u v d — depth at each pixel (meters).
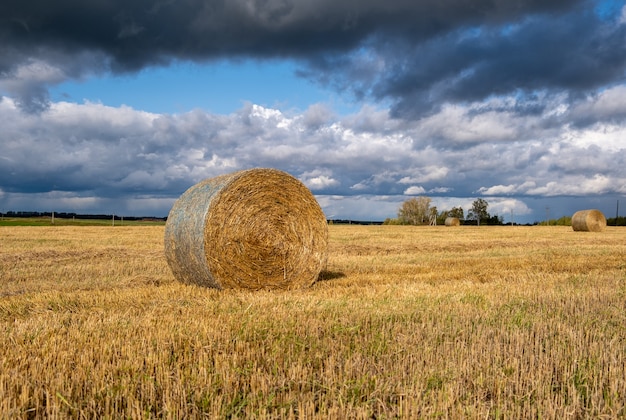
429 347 5.75
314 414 4.06
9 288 10.66
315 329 6.52
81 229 34.62
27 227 36.44
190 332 6.20
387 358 5.43
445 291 9.89
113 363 4.98
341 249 21.77
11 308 8.12
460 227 51.81
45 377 4.69
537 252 20.11
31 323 6.79
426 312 7.60
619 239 28.84
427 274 12.95
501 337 6.31
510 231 40.06
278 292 10.52
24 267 14.06
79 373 4.75
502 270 13.91
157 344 5.65
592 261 16.19
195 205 10.70
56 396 4.26
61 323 6.78
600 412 4.35
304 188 11.48
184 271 11.07
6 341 5.89
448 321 7.08
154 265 14.92
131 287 10.81
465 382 4.95
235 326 6.54
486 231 39.97
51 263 15.05
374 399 4.39
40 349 5.50
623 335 6.56
